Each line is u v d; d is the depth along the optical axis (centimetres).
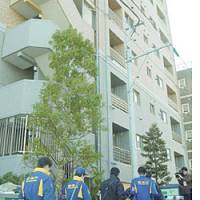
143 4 2733
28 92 1219
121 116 1750
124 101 1853
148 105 2262
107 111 1617
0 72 1388
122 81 1902
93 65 975
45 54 1354
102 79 1681
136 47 2266
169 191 844
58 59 959
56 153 908
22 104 1191
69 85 903
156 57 2722
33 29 1352
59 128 867
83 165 849
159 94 2555
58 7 1458
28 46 1317
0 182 947
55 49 1019
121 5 2172
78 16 1551
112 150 1563
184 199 825
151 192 645
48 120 867
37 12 1557
